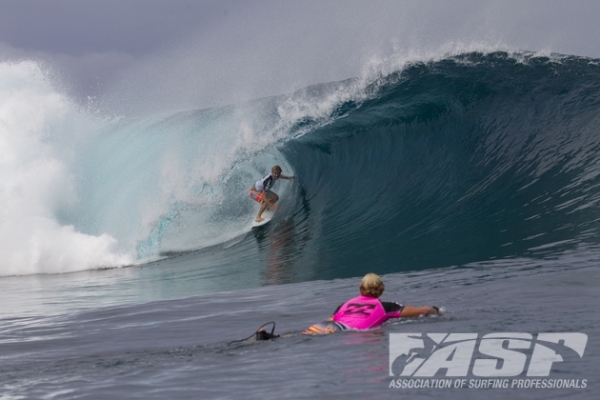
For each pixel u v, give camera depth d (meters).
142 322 30.03
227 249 56.19
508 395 14.79
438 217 52.00
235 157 67.31
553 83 69.94
